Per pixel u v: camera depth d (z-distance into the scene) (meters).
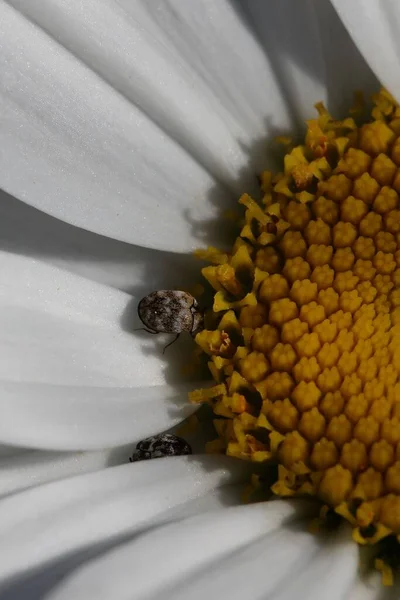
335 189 0.10
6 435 0.09
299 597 0.09
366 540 0.09
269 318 0.10
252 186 0.10
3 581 0.09
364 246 0.10
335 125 0.10
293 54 0.10
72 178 0.09
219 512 0.09
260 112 0.10
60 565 0.09
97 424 0.09
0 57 0.09
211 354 0.10
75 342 0.10
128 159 0.10
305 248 0.10
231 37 0.10
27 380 0.09
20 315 0.09
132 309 0.10
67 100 0.09
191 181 0.10
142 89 0.09
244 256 0.10
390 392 0.09
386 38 0.09
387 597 0.09
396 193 0.10
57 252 0.10
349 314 0.09
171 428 0.10
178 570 0.09
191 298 0.10
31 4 0.09
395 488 0.09
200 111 0.10
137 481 0.09
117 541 0.09
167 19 0.10
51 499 0.09
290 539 0.09
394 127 0.10
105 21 0.09
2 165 0.09
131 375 0.10
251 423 0.09
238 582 0.09
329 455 0.09
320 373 0.09
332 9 0.10
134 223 0.10
